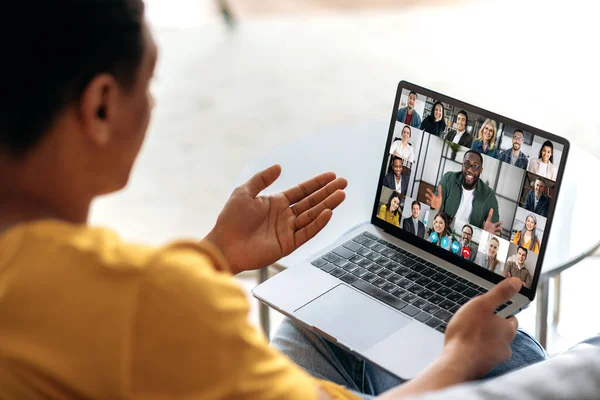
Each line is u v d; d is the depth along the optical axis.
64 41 0.55
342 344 0.99
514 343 1.08
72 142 0.59
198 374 0.54
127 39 0.59
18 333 0.53
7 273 0.54
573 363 0.72
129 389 0.53
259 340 0.59
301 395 0.58
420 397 0.65
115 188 0.66
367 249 1.17
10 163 0.58
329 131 1.58
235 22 3.48
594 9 3.47
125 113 0.62
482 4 3.57
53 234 0.55
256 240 1.03
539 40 3.26
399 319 1.02
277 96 2.97
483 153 1.08
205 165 2.61
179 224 2.34
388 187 1.20
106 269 0.53
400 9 3.56
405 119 1.17
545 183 1.02
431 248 1.16
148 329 0.53
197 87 3.04
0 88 0.55
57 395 0.53
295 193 1.07
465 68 3.09
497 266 1.08
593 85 2.94
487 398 0.66
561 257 1.24
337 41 3.32
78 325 0.52
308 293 1.08
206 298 0.55
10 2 0.54
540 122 2.73
